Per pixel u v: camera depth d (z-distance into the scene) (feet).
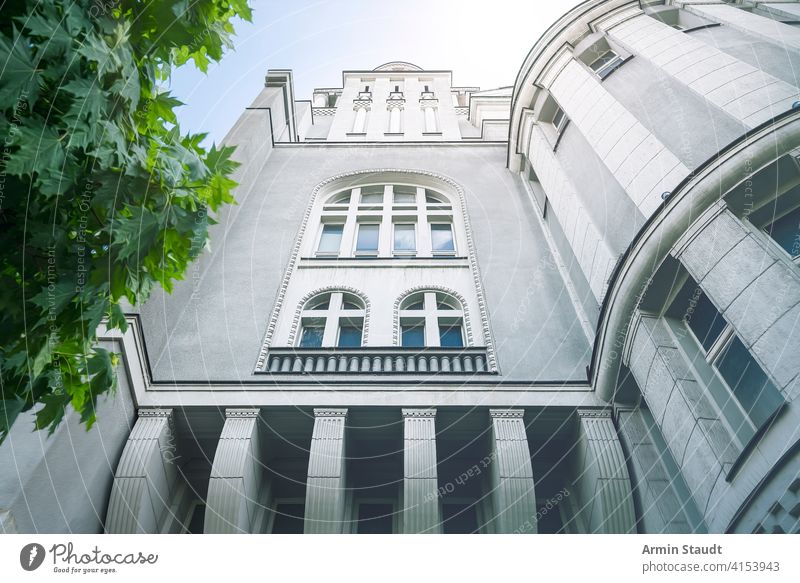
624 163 34.58
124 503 27.71
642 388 29.81
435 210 54.60
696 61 34.63
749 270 24.54
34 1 14.76
